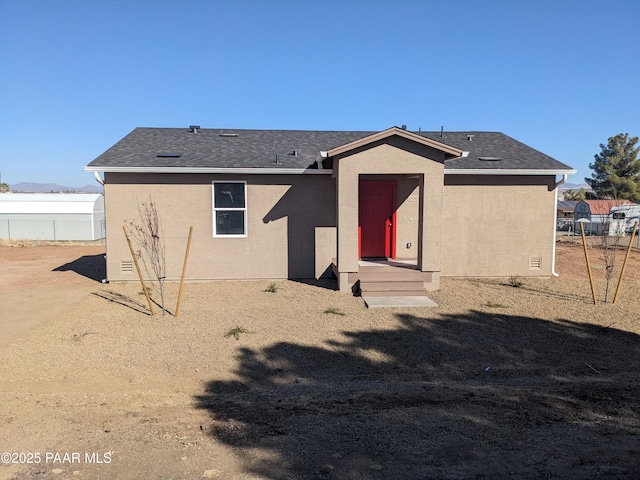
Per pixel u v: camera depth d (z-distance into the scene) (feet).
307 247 45.37
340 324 29.91
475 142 54.90
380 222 47.83
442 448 14.84
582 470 13.43
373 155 37.96
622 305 34.91
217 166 43.45
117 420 17.20
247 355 24.59
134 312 32.86
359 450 14.71
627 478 12.99
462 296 37.52
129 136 52.75
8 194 113.09
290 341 26.66
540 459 14.10
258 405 18.76
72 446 15.07
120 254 43.98
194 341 26.53
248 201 44.60
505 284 42.98
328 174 44.80
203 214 44.29
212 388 20.75
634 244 83.05
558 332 28.40
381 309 33.58
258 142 52.42
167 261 44.24
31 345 25.76
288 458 14.16
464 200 45.55
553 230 46.62
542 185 46.16
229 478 13.00
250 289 40.88
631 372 22.89
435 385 21.16
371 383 21.47
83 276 49.42
